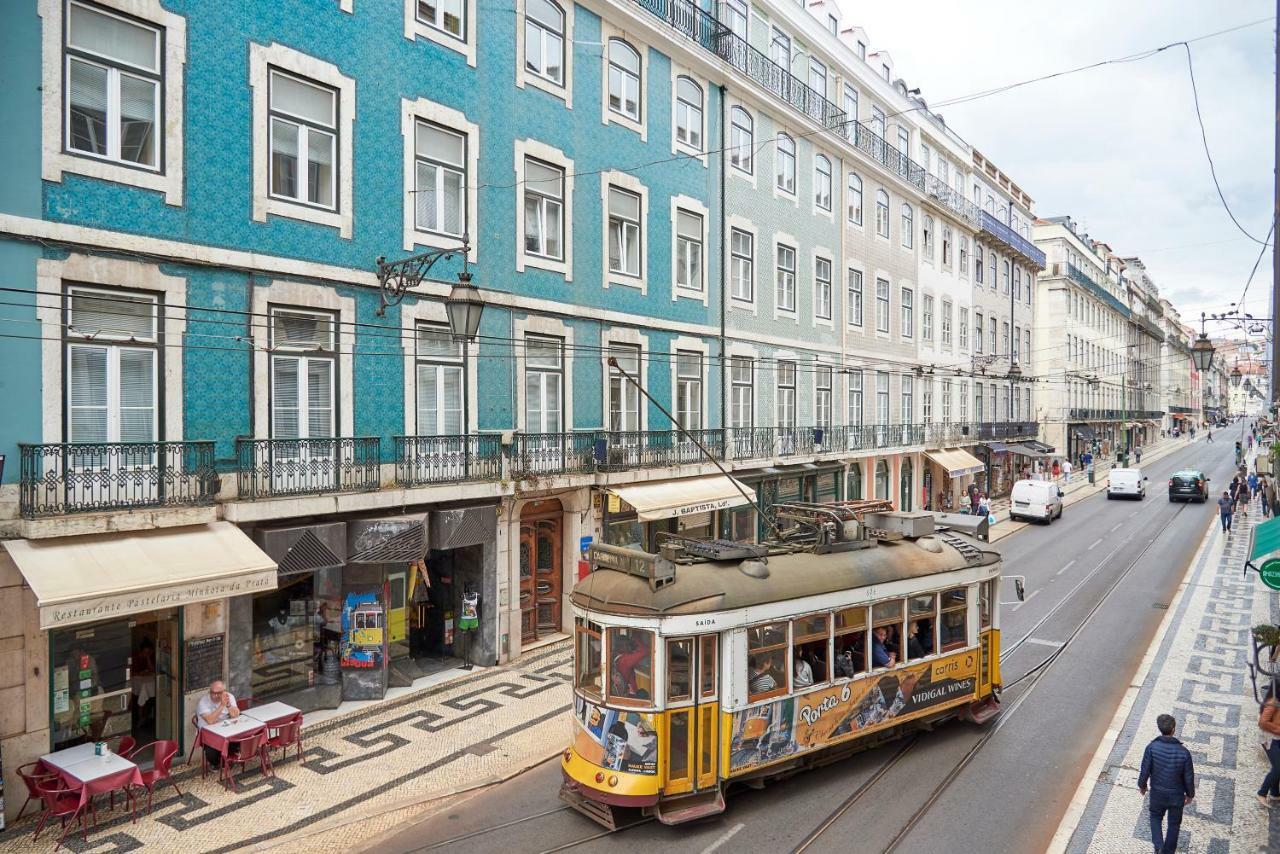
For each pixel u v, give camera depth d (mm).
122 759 8672
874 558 10266
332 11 11805
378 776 9695
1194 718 11320
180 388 10203
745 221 20797
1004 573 21781
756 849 7953
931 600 10781
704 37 19250
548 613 15969
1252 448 58656
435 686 12992
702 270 19391
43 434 9062
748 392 21062
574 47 15891
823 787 9359
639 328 17500
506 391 14602
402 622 13750
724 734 8516
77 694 9625
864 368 26672
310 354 11609
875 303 27422
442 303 13398
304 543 10828
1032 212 47062
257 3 10891
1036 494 30703
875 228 27375
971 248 36188
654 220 17938
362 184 12234
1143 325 73938
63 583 8188
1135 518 32031
